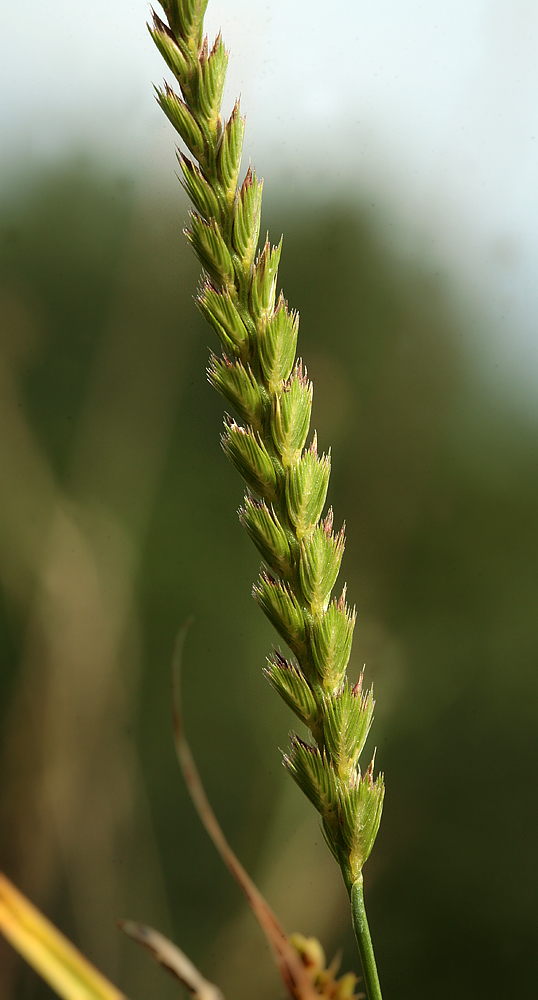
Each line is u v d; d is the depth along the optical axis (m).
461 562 0.85
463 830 0.82
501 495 0.86
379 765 0.83
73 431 0.63
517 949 0.77
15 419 0.61
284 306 0.18
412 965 0.77
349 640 0.18
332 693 0.18
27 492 0.58
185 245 0.63
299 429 0.18
